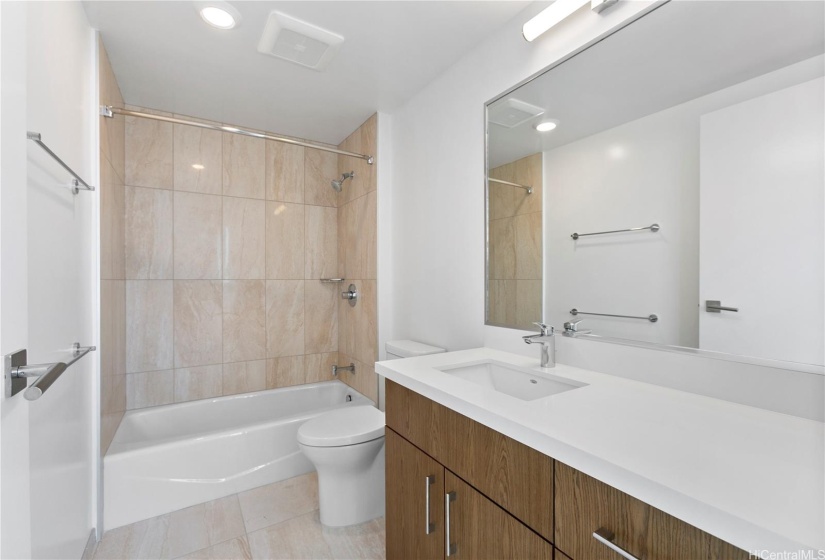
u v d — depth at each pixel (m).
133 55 1.90
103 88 1.78
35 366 0.65
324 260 3.12
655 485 0.60
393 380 1.37
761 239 0.93
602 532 0.70
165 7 1.55
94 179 1.67
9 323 0.58
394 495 1.37
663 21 1.14
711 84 1.03
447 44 1.82
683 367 1.09
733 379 0.99
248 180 2.82
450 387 1.13
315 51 1.85
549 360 1.42
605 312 1.30
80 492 1.48
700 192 1.05
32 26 1.05
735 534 0.52
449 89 2.02
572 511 0.75
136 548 1.62
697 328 1.06
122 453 1.81
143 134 2.48
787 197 0.89
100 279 1.69
